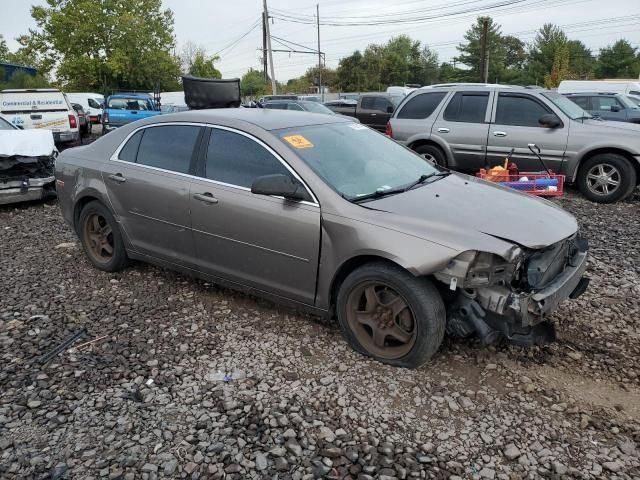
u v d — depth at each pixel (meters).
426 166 4.53
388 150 4.48
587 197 8.62
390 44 83.12
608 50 69.31
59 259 5.71
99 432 2.93
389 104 18.66
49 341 3.91
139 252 4.82
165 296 4.69
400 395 3.22
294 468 2.65
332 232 3.51
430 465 2.67
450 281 3.11
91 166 5.02
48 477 2.61
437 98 9.77
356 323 3.60
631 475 2.60
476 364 3.54
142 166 4.64
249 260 3.98
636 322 4.15
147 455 2.75
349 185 3.74
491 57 75.94
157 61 41.25
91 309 4.45
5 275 5.25
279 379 3.39
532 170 8.87
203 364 3.59
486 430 2.92
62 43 39.16
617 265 5.46
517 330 3.23
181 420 3.01
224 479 2.59
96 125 30.84
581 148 8.38
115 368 3.55
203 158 4.23
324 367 3.52
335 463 2.68
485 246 3.07
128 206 4.72
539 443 2.82
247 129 4.04
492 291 3.16
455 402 3.16
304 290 3.76
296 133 4.05
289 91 68.75
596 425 2.96
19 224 7.42
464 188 4.04
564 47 64.44
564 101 9.12
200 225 4.19
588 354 3.69
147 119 4.79
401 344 3.49
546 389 3.28
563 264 3.62
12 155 8.02
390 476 2.59
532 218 3.53
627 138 8.04
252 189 3.64
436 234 3.20
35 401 3.19
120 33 39.28
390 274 3.32
